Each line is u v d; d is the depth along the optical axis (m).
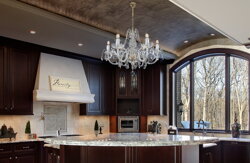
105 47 6.45
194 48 7.86
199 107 7.79
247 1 3.14
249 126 6.97
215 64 7.65
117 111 8.17
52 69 6.49
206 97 7.70
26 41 5.94
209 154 5.93
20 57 5.96
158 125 7.94
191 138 4.24
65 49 6.68
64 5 4.84
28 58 6.12
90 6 5.06
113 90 8.15
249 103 6.98
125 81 8.13
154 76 8.00
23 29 5.10
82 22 5.45
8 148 5.36
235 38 4.96
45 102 6.69
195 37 7.35
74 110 7.41
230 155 6.52
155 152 4.14
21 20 4.61
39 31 5.23
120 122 8.09
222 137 7.14
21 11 4.21
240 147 6.41
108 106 8.03
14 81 5.80
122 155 4.10
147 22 6.11
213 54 7.60
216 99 7.55
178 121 8.14
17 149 5.51
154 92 7.97
